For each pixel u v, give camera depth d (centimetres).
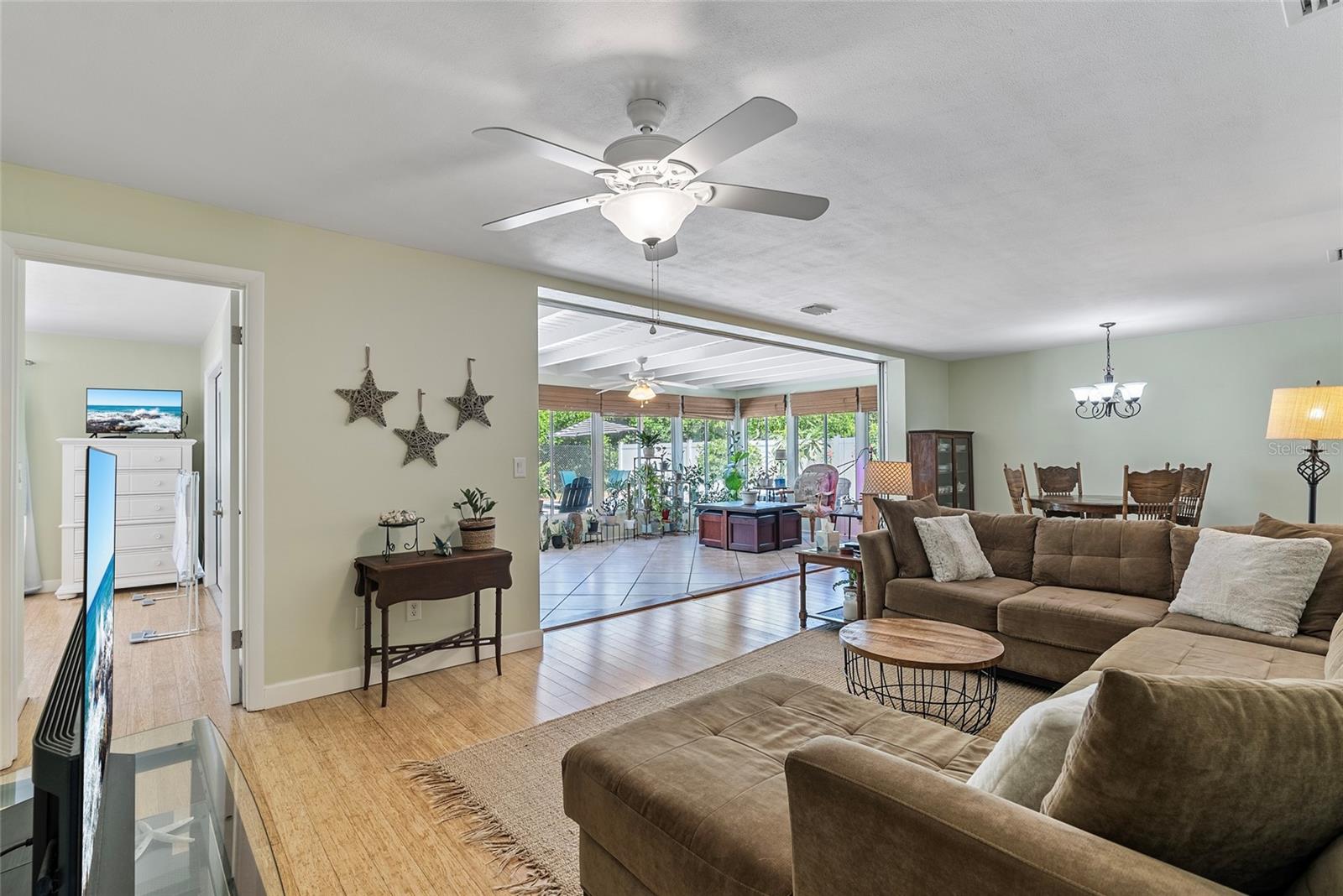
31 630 433
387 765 244
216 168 248
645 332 621
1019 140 230
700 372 908
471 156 240
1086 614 301
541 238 334
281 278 304
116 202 263
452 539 360
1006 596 340
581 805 160
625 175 195
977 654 243
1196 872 87
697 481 1032
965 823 88
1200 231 326
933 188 272
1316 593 263
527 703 304
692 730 171
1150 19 165
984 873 84
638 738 166
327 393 317
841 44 174
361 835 201
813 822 105
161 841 128
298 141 228
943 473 688
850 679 330
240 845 123
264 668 297
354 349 326
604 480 944
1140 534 339
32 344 545
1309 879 84
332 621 317
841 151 238
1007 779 113
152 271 273
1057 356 682
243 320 299
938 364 756
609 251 355
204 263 283
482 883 179
